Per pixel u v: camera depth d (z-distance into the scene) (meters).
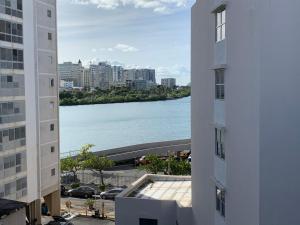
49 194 43.19
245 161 13.96
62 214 43.47
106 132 124.44
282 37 12.45
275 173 12.67
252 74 13.06
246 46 13.59
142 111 187.25
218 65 16.62
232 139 15.52
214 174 18.61
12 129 35.62
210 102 19.34
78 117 162.50
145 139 111.56
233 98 15.27
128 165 71.94
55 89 42.81
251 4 12.97
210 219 19.62
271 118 12.57
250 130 13.38
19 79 36.53
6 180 34.97
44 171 41.09
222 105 17.11
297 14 12.42
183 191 28.78
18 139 36.50
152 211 25.75
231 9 15.31
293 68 12.46
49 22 41.53
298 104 12.52
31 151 38.59
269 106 12.55
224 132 16.78
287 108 12.55
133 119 157.75
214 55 18.22
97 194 50.78
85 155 59.06
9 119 35.19
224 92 16.77
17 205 24.27
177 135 119.31
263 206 12.73
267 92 12.54
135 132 124.94
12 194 35.78
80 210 44.78
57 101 43.09
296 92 12.51
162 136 117.44
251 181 13.38
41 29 40.28
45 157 41.28
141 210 25.95
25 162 37.59
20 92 36.69
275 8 12.44
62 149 95.06
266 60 12.48
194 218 23.95
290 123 12.55
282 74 12.50
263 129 12.60
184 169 51.97
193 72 23.86
